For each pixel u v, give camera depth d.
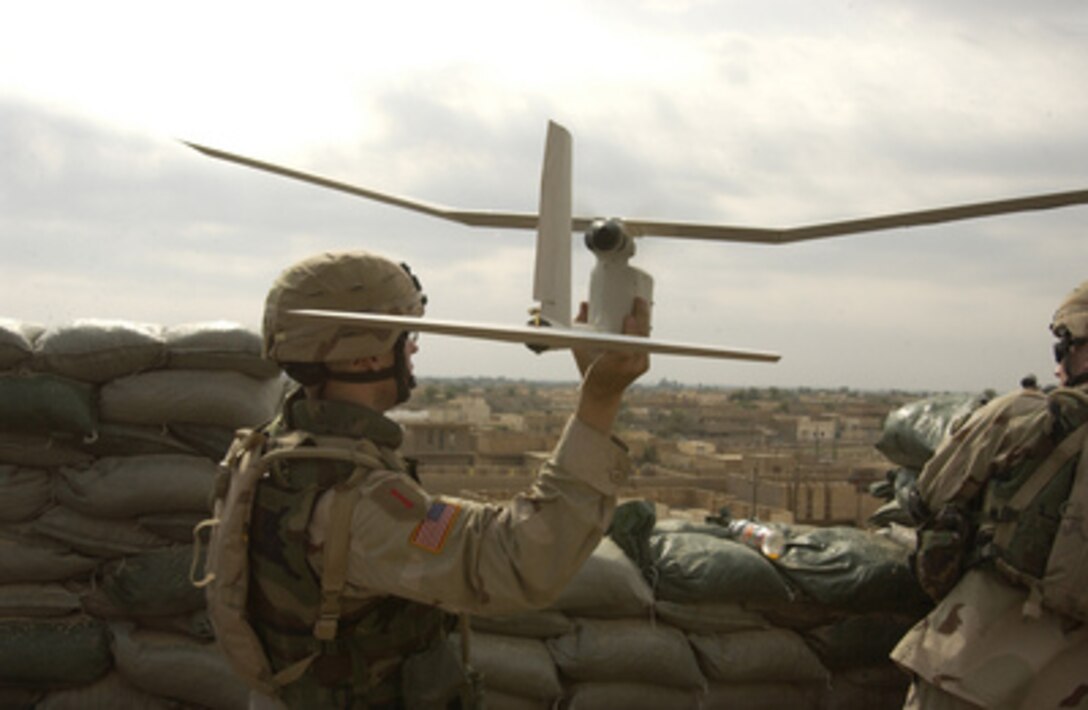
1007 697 2.41
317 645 1.44
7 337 3.34
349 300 1.53
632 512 3.61
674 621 3.54
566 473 1.37
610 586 3.45
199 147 1.97
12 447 3.42
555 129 1.62
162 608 3.38
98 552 3.45
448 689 1.52
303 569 1.42
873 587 3.56
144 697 3.47
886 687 3.74
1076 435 2.48
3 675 3.33
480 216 2.00
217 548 1.52
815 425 88.38
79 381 3.44
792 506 19.61
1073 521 2.42
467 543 1.36
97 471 3.45
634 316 1.61
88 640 3.39
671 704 3.54
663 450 53.66
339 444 1.48
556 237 1.60
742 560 3.55
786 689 3.68
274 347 1.55
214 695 3.36
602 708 3.46
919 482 2.77
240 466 1.55
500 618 3.39
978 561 2.57
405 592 1.37
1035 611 2.44
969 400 3.85
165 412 3.46
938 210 1.87
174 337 3.50
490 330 1.15
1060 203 1.84
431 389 130.12
